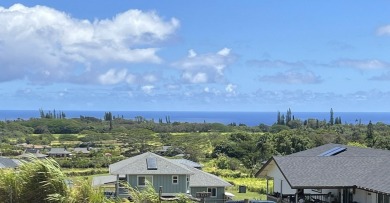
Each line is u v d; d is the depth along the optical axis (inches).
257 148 3329.2
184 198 648.4
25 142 5900.6
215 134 5457.7
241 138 3782.0
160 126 7696.9
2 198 502.0
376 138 3009.4
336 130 4074.8
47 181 494.0
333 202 1170.0
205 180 1824.6
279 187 1316.4
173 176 1684.3
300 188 1085.1
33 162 509.4
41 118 7864.2
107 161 3604.8
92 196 502.9
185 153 3912.4
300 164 1195.9
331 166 1186.6
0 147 4690.0
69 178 516.7
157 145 4990.2
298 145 3189.0
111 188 1567.4
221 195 1822.1
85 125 7672.2
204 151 4033.0
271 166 1357.0
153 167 1670.8
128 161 1771.7
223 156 3329.2
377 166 1162.6
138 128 7342.5
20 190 504.7
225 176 2854.3
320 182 1098.7
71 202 492.4
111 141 6048.2
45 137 6392.7
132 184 1641.2
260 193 2148.1
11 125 6948.8
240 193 2137.1
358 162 1209.4
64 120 7667.3
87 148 5103.3
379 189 994.1
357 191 1117.7
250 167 3196.4
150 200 525.3
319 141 3238.2
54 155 4409.5
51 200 484.4
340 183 1090.1
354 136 3501.5
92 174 2920.8
